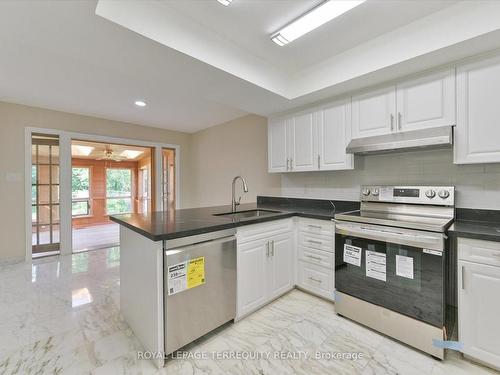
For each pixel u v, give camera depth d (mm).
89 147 6180
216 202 4855
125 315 1994
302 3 1582
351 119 2367
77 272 3125
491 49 1645
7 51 2156
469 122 1734
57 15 1325
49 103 3537
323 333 1860
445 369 1507
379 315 1848
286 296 2430
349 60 2104
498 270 1413
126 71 1955
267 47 2080
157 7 1554
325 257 2287
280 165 3020
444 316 1582
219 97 2518
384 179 2451
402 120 2043
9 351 1646
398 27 1814
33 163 3721
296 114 2846
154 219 1997
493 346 1439
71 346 1699
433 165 2160
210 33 1846
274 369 1515
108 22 1376
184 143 5445
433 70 1890
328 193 2906
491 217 1888
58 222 3926
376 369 1514
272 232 2264
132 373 1468
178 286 1555
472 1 1518
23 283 2766
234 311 1934
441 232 1557
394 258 1770
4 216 3455
